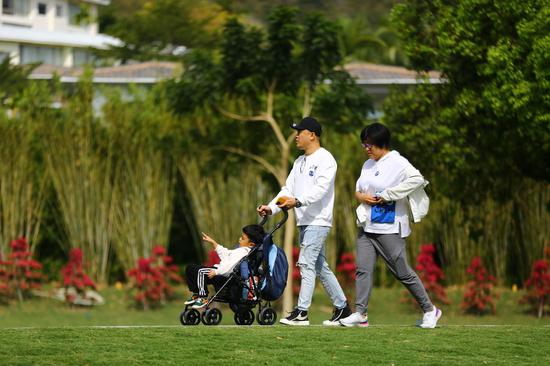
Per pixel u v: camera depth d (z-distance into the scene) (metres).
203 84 74.06
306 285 35.53
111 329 33.66
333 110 75.00
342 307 36.34
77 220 82.12
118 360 28.62
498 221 81.94
